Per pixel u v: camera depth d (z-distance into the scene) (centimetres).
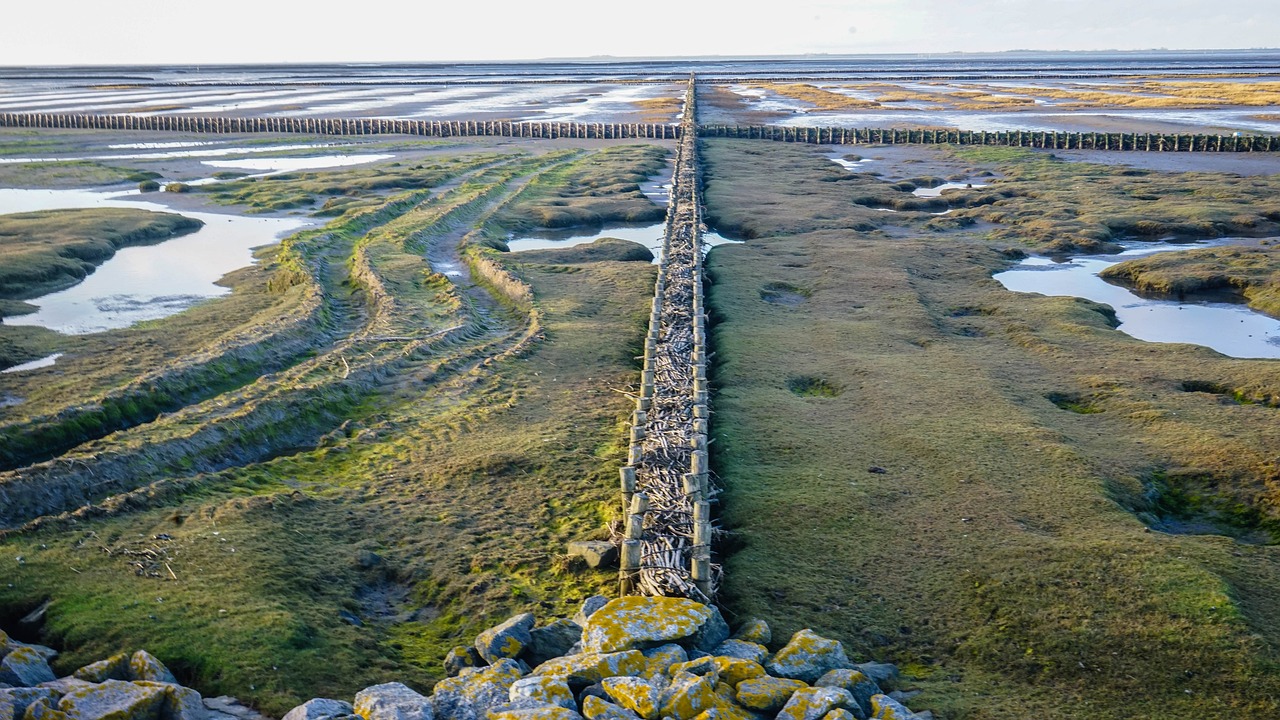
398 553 1533
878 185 5788
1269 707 1133
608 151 7594
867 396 2211
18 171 6569
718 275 3438
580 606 1376
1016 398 2198
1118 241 4269
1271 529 1644
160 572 1412
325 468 1897
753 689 1038
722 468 1828
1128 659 1227
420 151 8175
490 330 2955
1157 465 1853
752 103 13850
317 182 6062
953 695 1172
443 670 1230
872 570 1458
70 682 1085
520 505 1698
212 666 1191
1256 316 3092
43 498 1667
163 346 2759
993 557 1474
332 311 3148
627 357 2573
